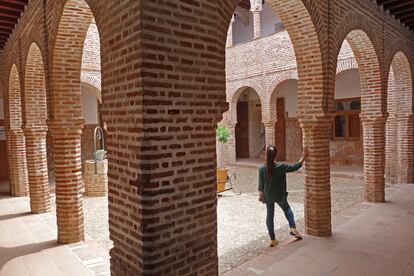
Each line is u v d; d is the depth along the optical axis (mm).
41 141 8492
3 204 9633
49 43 6062
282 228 7262
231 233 7023
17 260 5621
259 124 19422
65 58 5973
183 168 3488
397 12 8898
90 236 7043
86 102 16828
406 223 6980
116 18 3488
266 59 14859
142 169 3227
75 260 5590
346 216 7605
